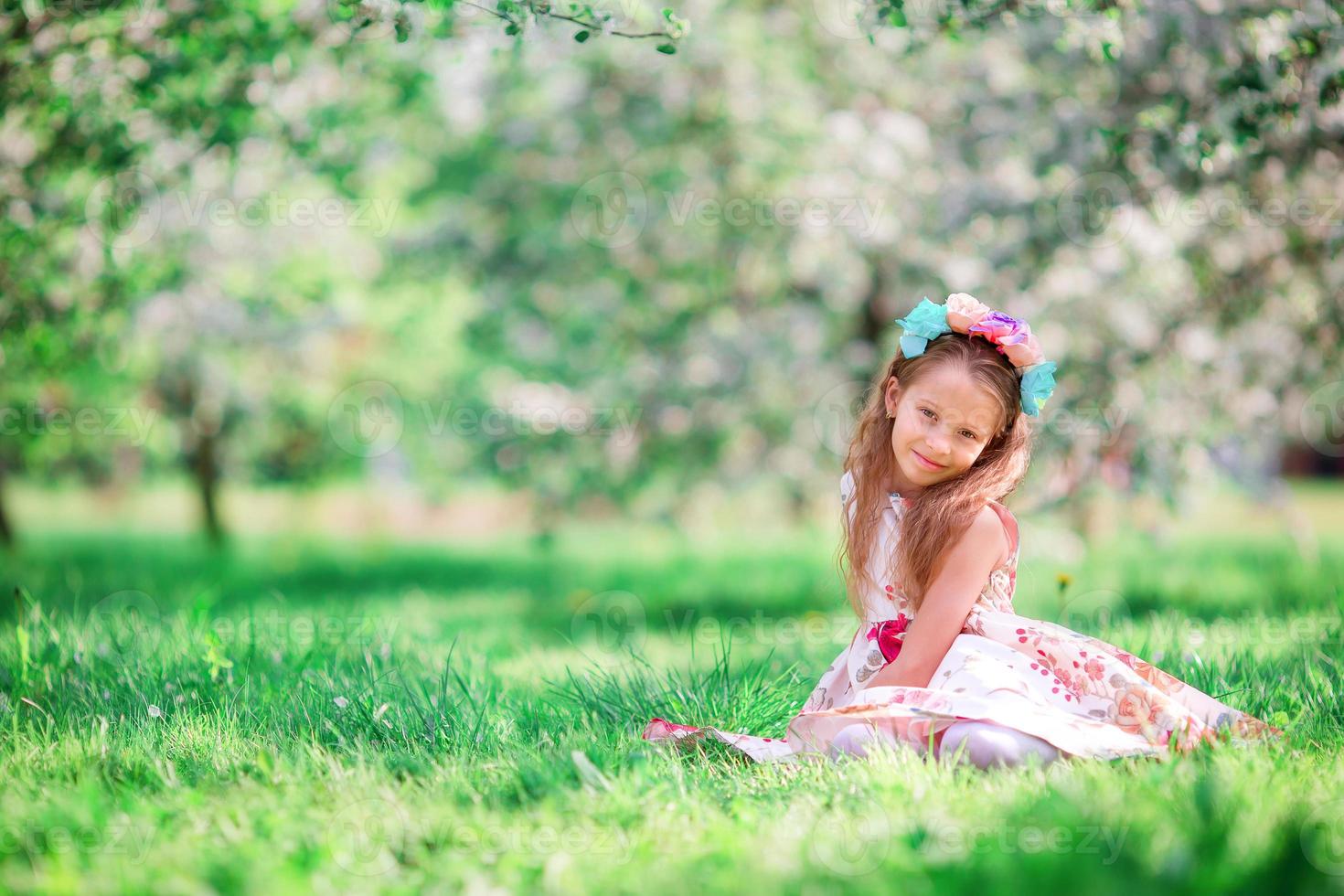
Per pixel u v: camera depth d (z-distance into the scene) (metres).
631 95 9.05
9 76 4.73
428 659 4.44
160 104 5.07
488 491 18.80
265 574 11.05
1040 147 6.18
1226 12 4.33
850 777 2.45
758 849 2.06
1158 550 9.46
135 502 23.95
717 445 9.92
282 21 4.78
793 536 12.64
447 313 11.67
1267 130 4.34
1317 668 3.47
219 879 1.99
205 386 11.22
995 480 2.95
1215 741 2.59
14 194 5.31
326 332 11.61
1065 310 6.58
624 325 9.69
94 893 1.95
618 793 2.39
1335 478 24.70
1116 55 4.04
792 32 8.66
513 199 9.88
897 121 7.80
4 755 2.82
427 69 5.95
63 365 7.01
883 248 8.18
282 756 2.74
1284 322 6.61
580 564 11.62
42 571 10.48
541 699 3.55
